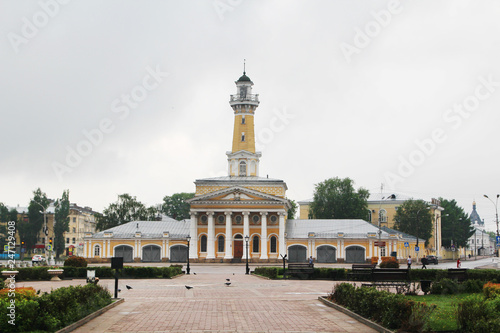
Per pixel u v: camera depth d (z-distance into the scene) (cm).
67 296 2195
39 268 4822
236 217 10356
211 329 2066
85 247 10431
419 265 9550
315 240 10338
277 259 10144
